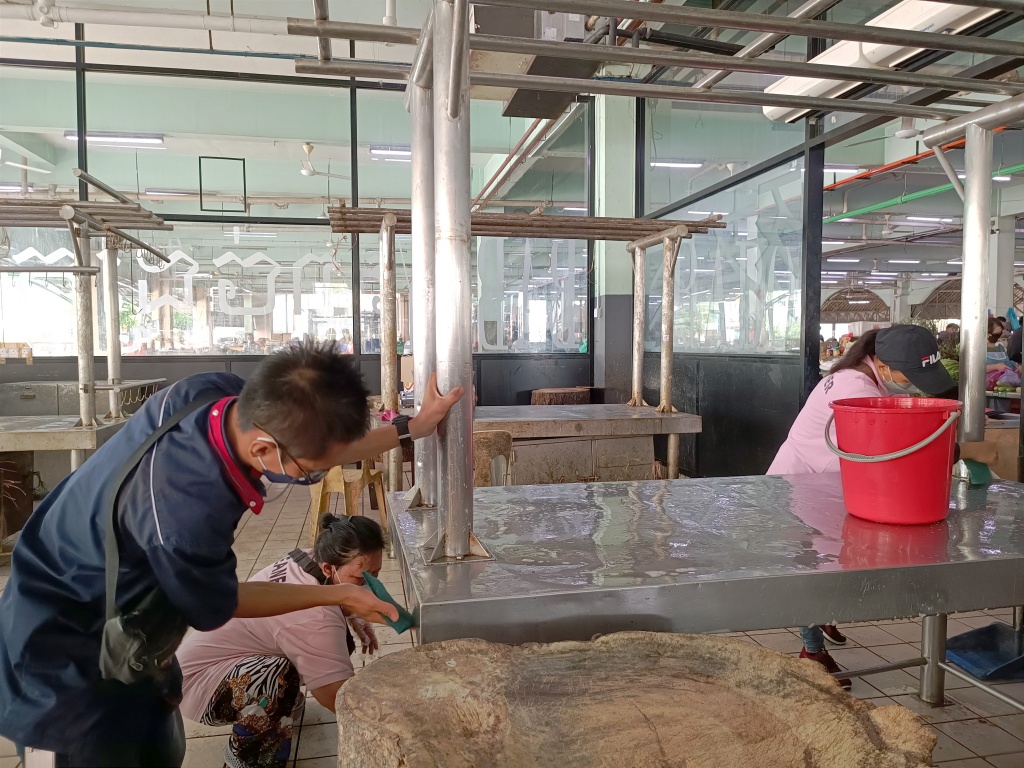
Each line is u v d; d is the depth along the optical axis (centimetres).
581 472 446
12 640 112
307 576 202
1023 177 875
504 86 210
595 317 766
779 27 176
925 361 209
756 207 524
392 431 141
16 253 651
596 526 171
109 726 117
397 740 89
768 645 296
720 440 576
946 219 985
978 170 208
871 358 249
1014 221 932
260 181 706
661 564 141
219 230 702
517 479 434
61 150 663
